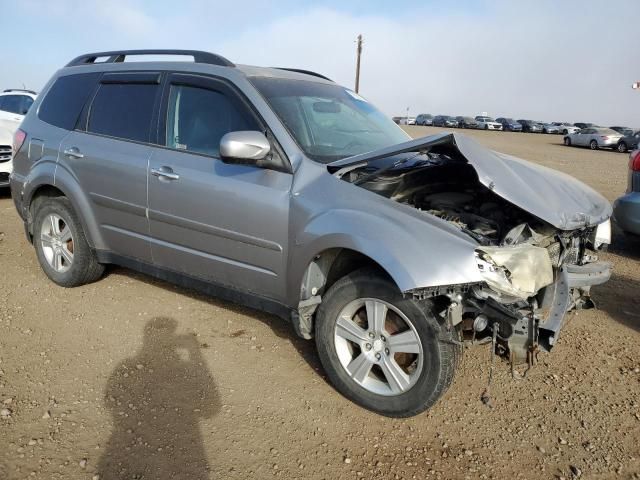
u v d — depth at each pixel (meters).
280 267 3.30
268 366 3.51
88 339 3.78
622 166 18.31
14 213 7.36
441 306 2.79
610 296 4.89
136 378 3.31
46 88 4.88
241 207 3.37
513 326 2.68
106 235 4.27
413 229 2.78
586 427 3.01
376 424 2.98
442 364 2.76
